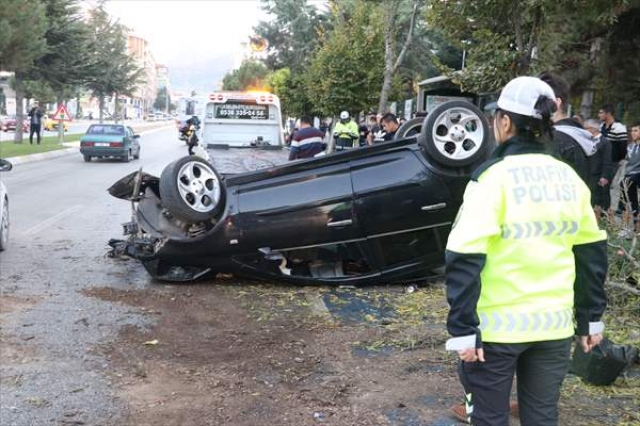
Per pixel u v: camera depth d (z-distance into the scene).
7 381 4.42
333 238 6.64
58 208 12.77
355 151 6.66
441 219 6.58
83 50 33.16
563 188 2.58
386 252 6.81
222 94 14.81
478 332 2.47
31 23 24.08
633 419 3.87
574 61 12.32
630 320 5.38
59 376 4.52
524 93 2.58
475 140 6.38
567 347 2.61
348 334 5.44
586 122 8.20
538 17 7.58
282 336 5.41
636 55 12.34
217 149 12.69
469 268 2.46
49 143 33.84
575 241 2.66
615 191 10.66
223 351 5.05
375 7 17.47
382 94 16.61
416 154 6.57
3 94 87.44
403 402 4.14
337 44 18.02
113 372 4.61
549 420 2.64
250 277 6.93
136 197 6.95
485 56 7.85
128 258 8.27
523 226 2.51
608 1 7.28
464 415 3.86
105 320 5.78
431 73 27.20
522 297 2.51
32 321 5.71
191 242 6.65
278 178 6.70
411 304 6.36
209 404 4.11
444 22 8.07
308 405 4.11
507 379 2.57
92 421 3.88
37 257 8.33
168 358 4.89
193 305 6.29
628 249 5.57
